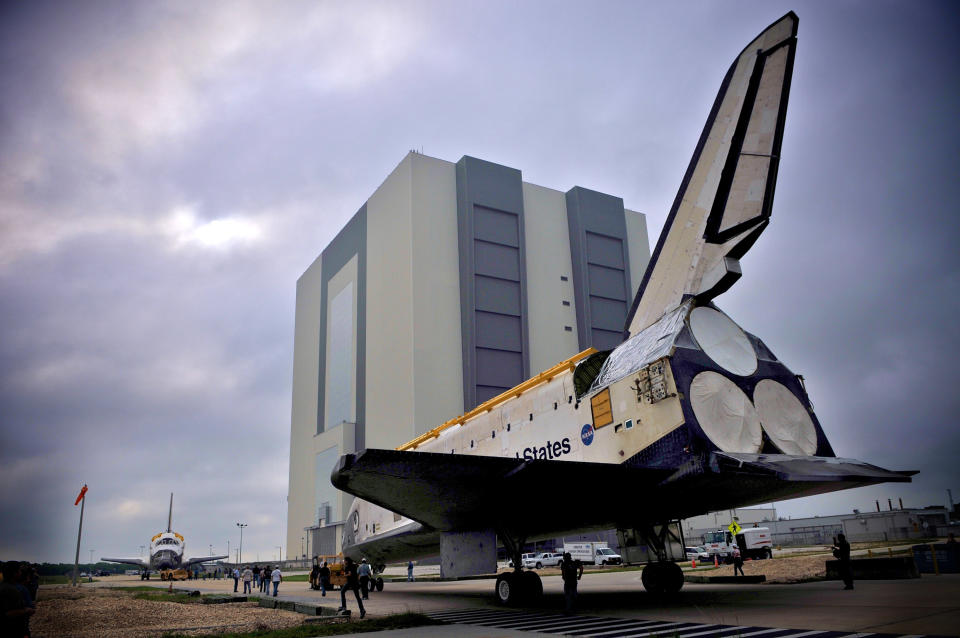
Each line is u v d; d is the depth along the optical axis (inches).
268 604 762.8
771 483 508.7
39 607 770.8
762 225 557.0
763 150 572.7
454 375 2669.8
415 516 605.0
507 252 2938.0
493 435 769.6
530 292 2967.5
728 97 616.4
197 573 2529.5
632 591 754.2
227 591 1299.2
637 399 548.4
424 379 2588.6
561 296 3078.2
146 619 601.0
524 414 714.8
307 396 3796.8
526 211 3093.0
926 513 1974.7
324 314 3710.6
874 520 2110.0
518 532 671.1
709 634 370.9
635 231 3422.7
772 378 559.5
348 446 3021.7
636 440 542.9
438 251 2812.5
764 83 582.9
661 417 519.8
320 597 925.2
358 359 3127.5
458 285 2817.4
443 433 919.7
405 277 2768.2
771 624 398.0
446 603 710.5
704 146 630.5
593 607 568.1
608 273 3221.0
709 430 500.1
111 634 491.5
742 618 435.2
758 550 1540.4
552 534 754.8
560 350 2970.0
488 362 2738.7
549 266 3083.2
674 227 646.5
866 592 568.1
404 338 2696.9
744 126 590.6
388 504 567.8
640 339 613.6
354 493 528.1
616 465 485.4
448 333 2716.5
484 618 524.4
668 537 650.8
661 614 486.3
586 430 608.1
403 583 1337.4
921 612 416.8
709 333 561.3
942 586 591.2
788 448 530.0
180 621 584.1
